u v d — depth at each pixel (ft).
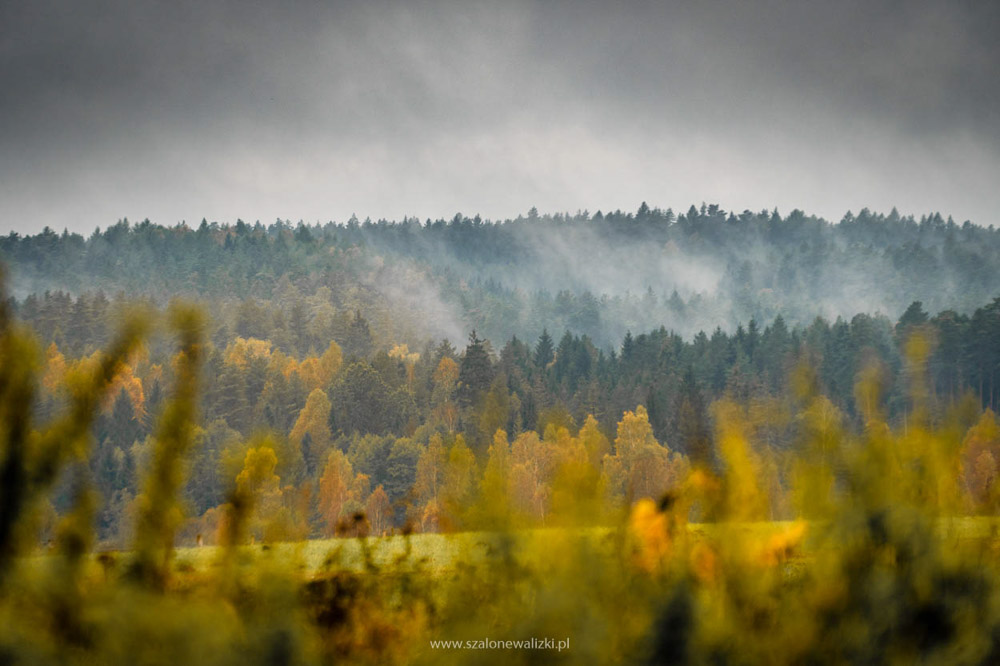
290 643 10.16
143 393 386.32
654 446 238.68
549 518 12.03
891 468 11.91
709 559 11.39
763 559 11.39
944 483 12.02
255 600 10.41
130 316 9.92
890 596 11.14
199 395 10.19
